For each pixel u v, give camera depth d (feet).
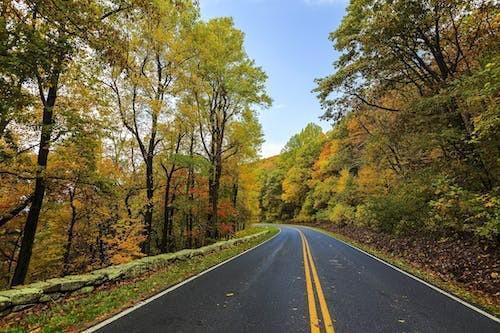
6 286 57.21
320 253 54.85
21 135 38.65
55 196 45.65
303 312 20.18
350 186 115.34
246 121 80.07
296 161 219.20
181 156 58.34
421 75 53.62
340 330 17.10
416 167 54.54
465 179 37.83
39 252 56.80
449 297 24.89
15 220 51.47
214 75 69.26
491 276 29.94
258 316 19.30
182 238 91.56
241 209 108.68
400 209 61.52
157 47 52.24
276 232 126.62
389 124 57.11
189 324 17.76
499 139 30.12
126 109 53.31
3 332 16.30
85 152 40.16
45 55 23.67
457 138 38.24
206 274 33.91
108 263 56.18
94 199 50.72
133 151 68.49
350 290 26.76
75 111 37.32
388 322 18.54
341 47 51.03
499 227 26.91
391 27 43.73
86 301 22.15
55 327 17.02
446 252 42.55
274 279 31.14
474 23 35.47
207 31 60.80
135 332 16.51
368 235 85.87
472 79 28.71
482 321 18.99
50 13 23.65
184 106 59.57
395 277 33.30
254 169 100.17
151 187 55.47
